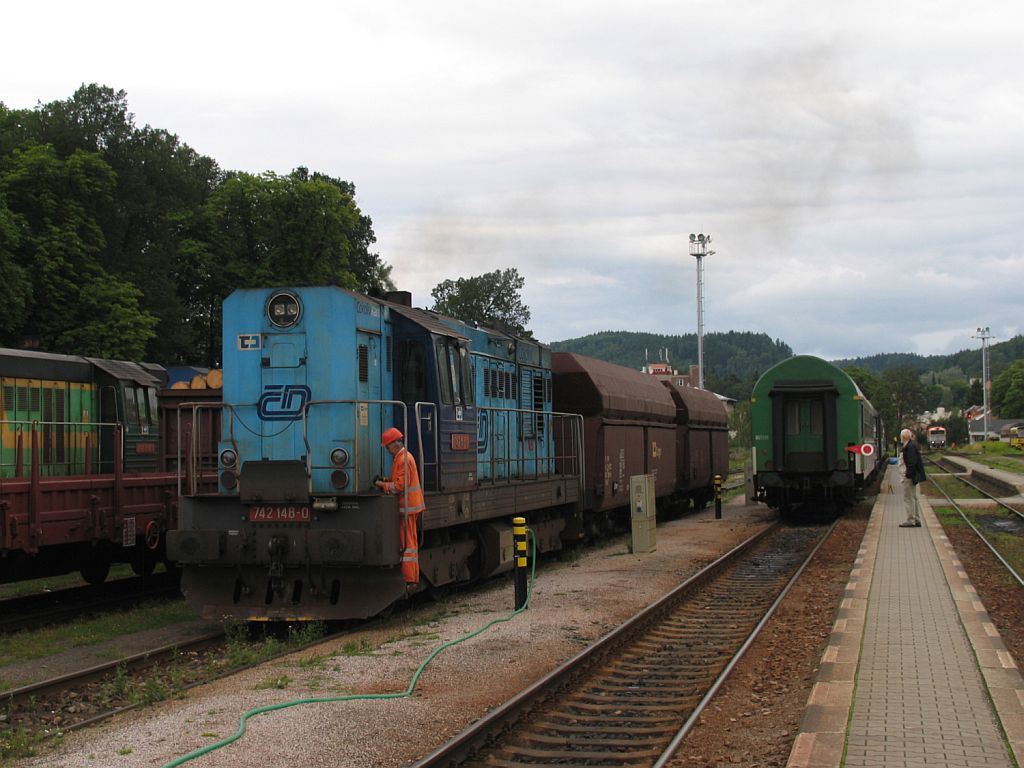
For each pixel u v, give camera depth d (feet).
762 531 74.02
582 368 64.75
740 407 260.42
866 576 46.65
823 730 21.85
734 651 33.86
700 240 174.09
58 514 43.70
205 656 33.94
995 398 490.49
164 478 51.75
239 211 134.62
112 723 24.84
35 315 107.65
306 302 39.29
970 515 88.74
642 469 75.25
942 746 20.66
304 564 36.65
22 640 37.22
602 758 22.49
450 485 42.50
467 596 45.55
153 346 130.11
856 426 83.92
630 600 43.27
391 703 25.93
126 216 129.08
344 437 38.50
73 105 132.26
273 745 22.29
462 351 44.83
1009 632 36.55
